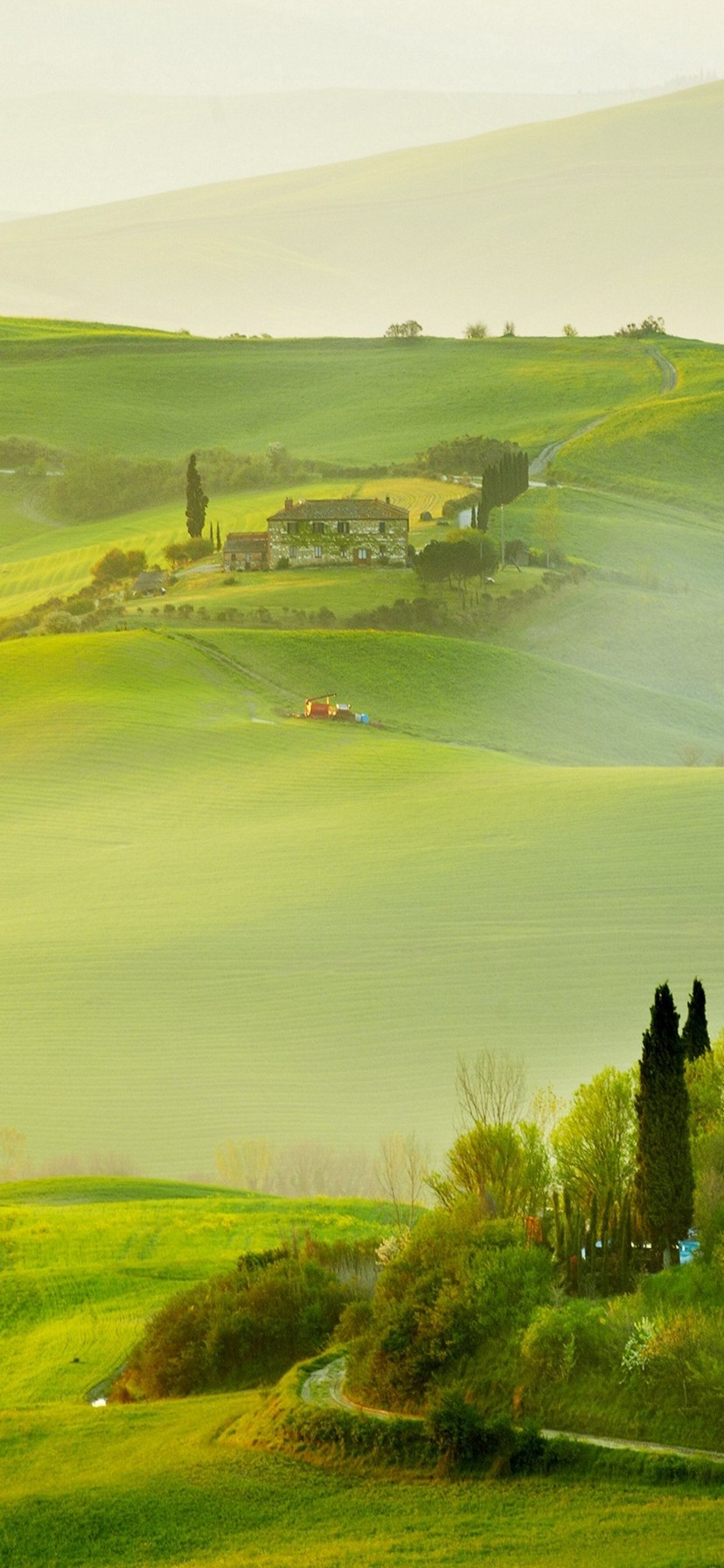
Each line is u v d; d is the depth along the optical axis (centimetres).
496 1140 15725
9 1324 16838
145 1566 9669
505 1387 11975
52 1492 11012
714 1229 14175
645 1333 11956
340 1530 10106
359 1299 14575
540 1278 13125
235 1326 14288
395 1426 11456
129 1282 18088
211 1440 12025
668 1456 10794
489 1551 9619
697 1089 17162
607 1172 15312
